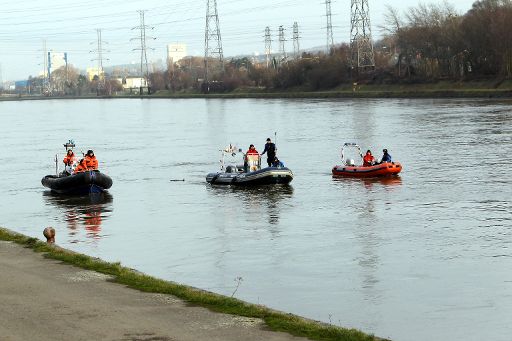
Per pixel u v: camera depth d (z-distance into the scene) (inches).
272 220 1850.4
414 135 3804.1
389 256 1444.4
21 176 2871.6
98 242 1656.0
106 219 1940.2
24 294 944.9
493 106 5521.7
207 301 916.6
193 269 1389.0
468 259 1402.6
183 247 1578.5
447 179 2389.3
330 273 1333.7
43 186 2581.2
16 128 5841.5
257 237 1658.5
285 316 865.5
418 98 7239.2
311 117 5511.8
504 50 7086.6
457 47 7657.5
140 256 1503.4
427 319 1069.8
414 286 1237.7
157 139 4333.2
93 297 932.0
